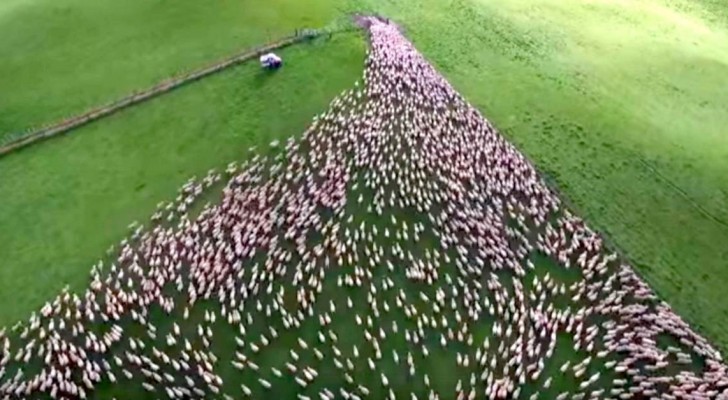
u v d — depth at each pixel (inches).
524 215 1935.3
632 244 1887.3
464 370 1600.6
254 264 1788.9
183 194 1964.8
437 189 1977.1
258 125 2166.6
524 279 1780.3
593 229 1915.6
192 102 2241.6
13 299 1726.1
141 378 1572.3
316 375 1581.0
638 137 2208.4
